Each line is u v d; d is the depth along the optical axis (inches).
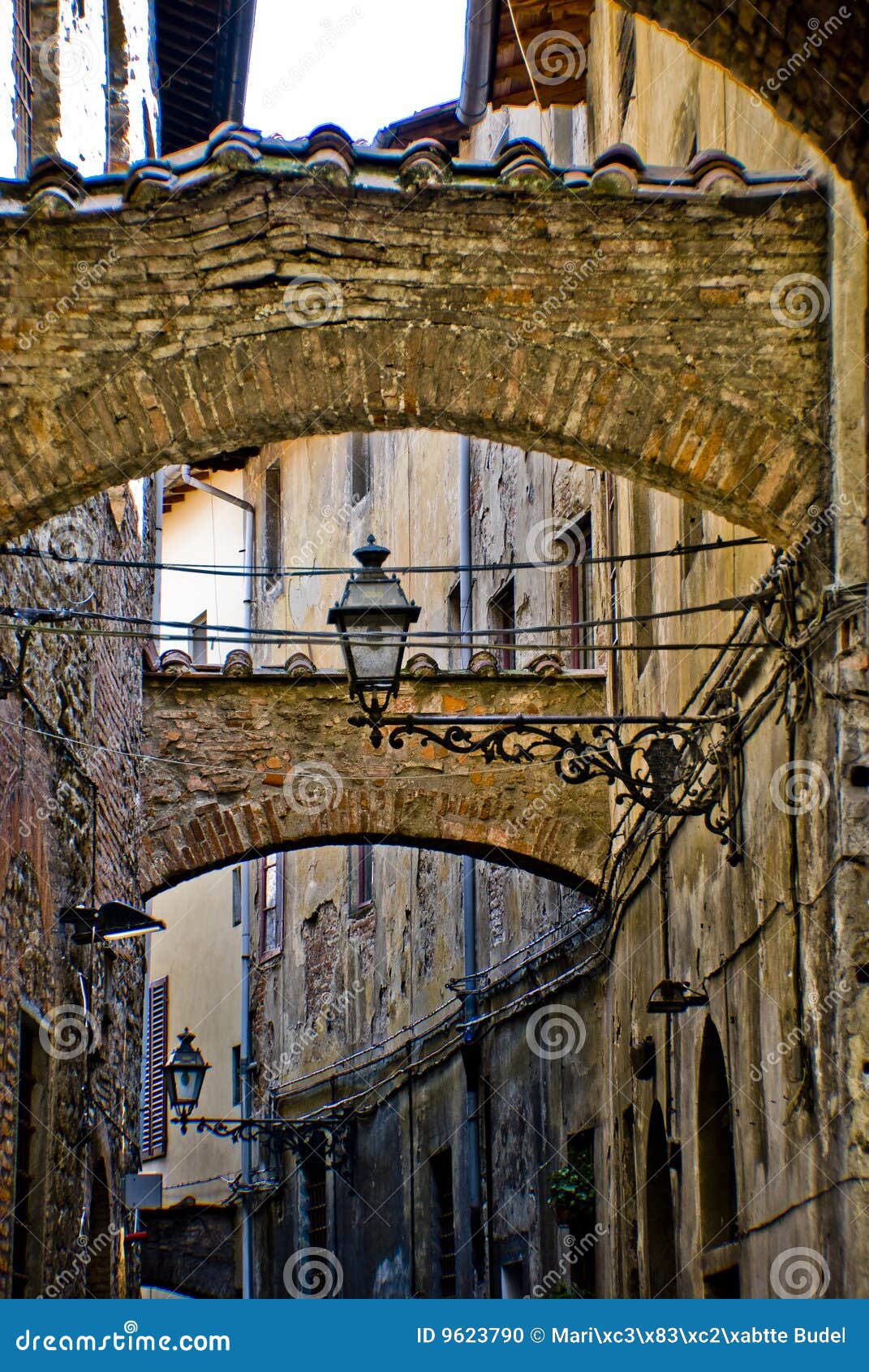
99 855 474.3
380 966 871.1
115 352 330.0
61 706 421.1
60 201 329.7
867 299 321.1
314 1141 913.5
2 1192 348.5
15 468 326.6
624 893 544.1
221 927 1139.3
